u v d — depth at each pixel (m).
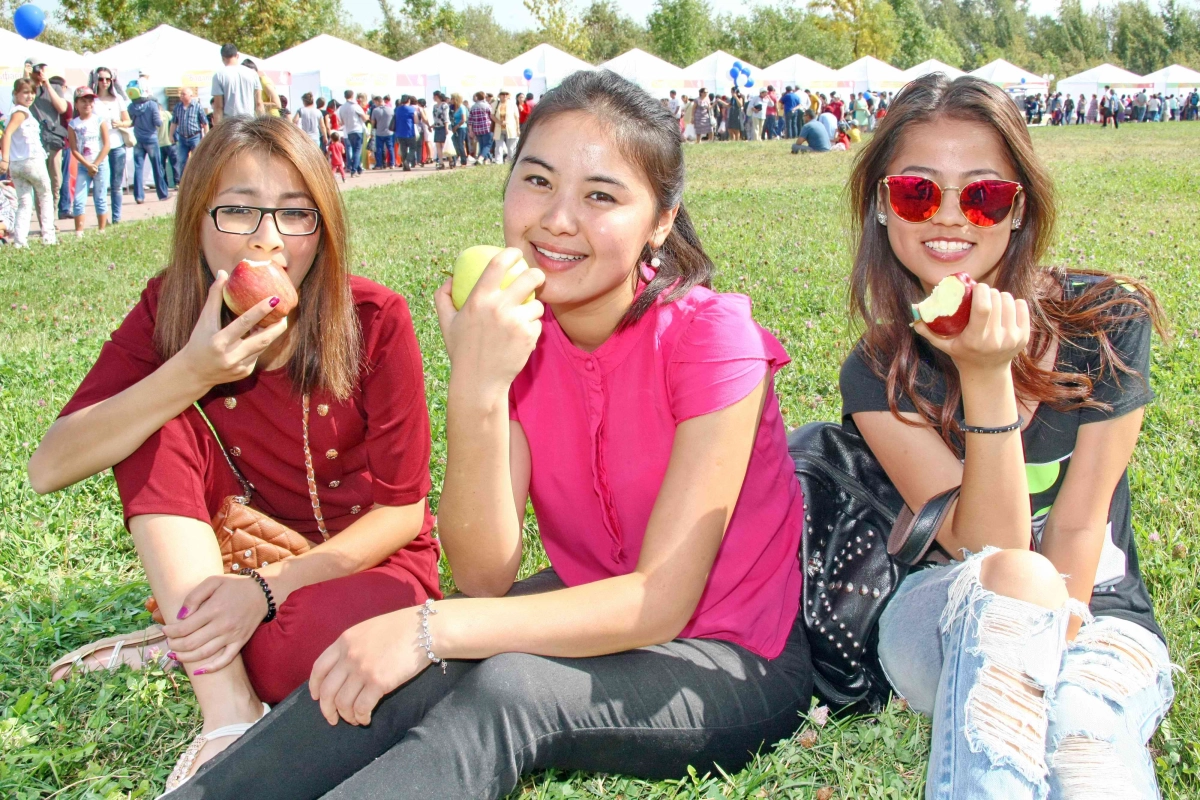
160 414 2.27
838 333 5.76
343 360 2.45
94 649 2.69
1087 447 2.19
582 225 1.97
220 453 2.54
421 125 29.03
